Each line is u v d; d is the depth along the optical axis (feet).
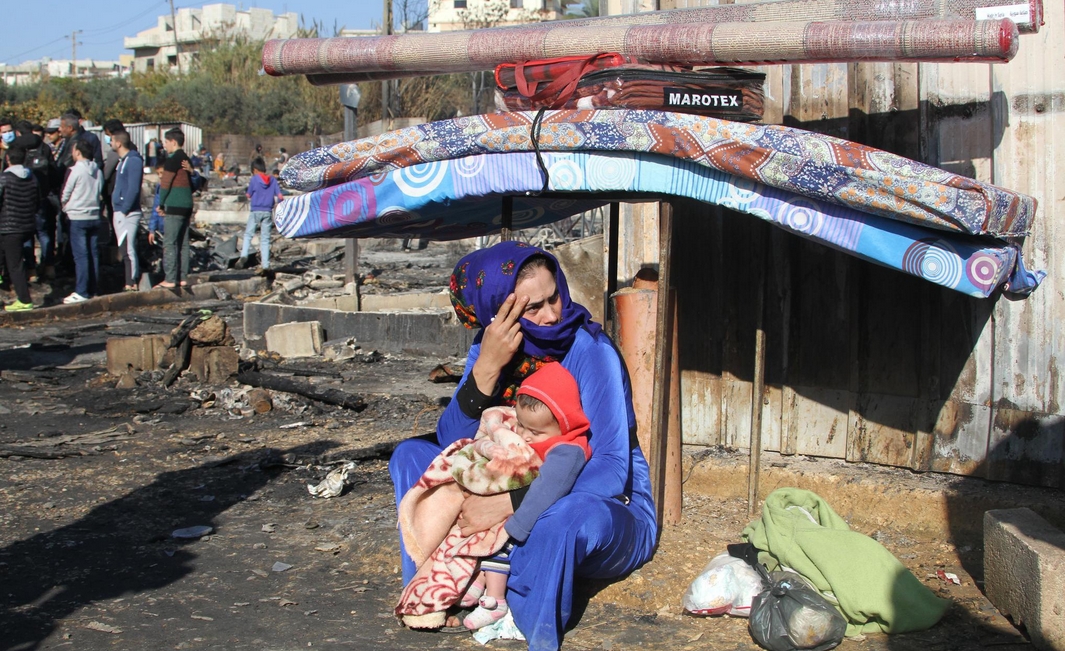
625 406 12.79
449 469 12.19
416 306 40.50
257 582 14.14
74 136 45.96
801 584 12.22
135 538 16.07
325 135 143.13
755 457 15.39
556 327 12.51
